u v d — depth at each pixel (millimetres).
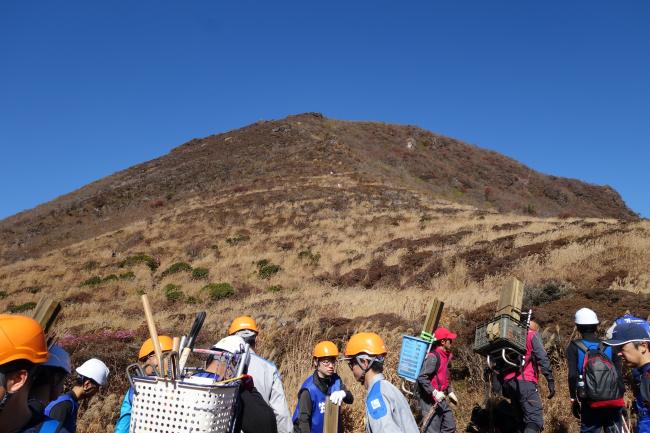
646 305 9477
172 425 2607
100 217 50375
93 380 3693
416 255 24234
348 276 24172
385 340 8734
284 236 33812
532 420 5098
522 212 56656
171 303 22844
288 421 3998
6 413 1979
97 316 19094
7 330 2002
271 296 21781
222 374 3207
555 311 9555
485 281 18188
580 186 72750
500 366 5367
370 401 3490
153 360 3871
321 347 4773
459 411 6824
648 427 3791
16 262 37656
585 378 4414
